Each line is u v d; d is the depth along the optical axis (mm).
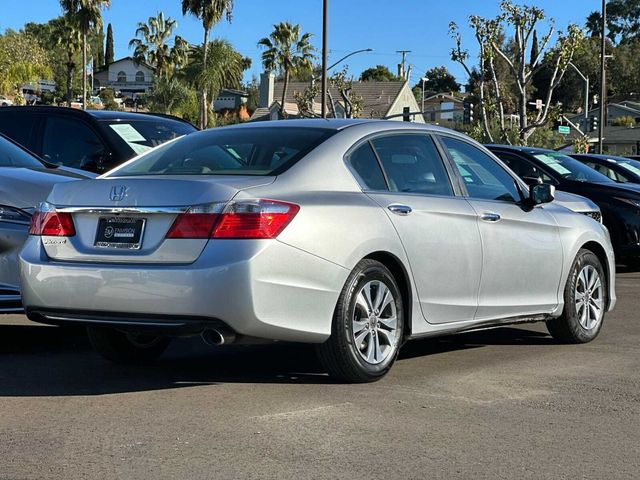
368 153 5777
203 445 4312
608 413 5016
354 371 5402
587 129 41250
